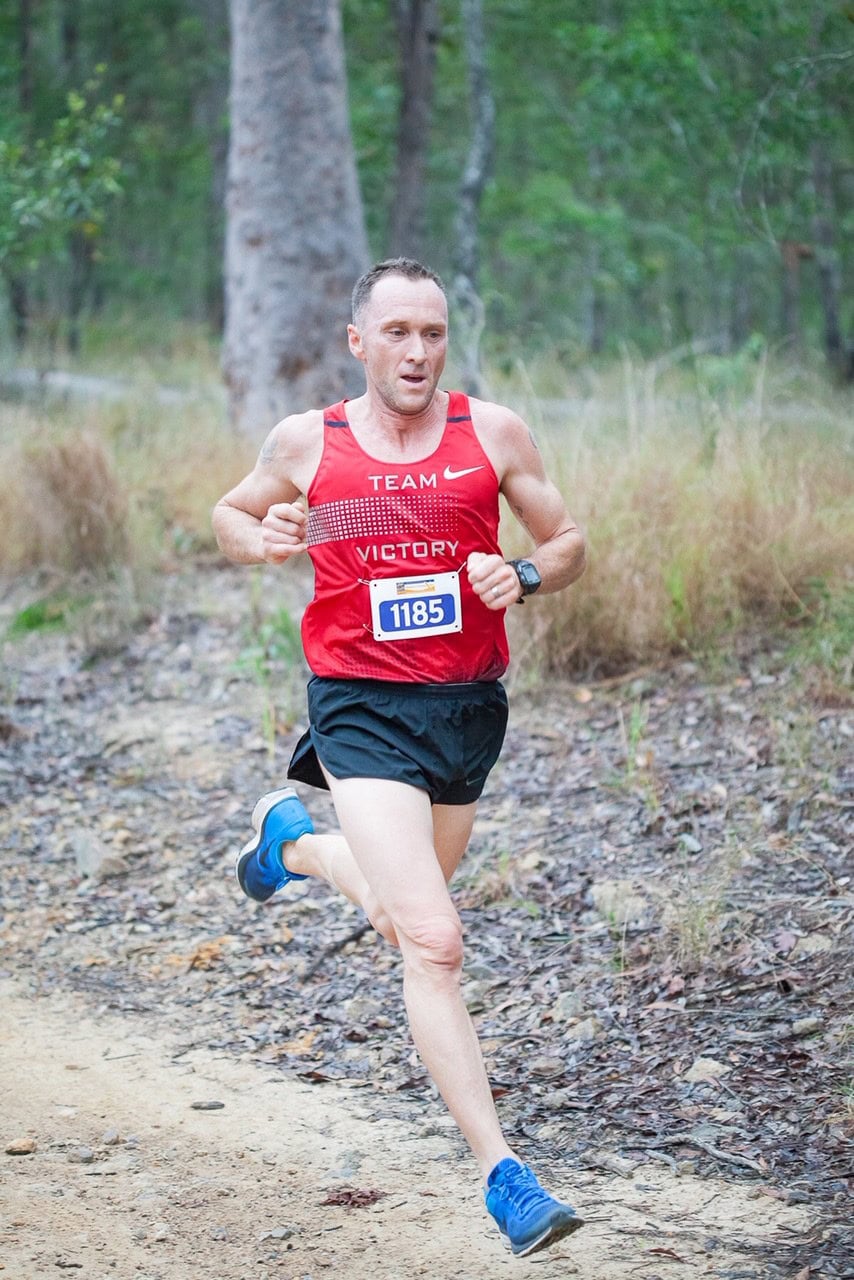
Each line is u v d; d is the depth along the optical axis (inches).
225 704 431.5
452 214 1574.8
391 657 188.1
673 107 812.0
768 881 285.3
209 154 1598.2
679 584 395.5
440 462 188.4
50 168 740.0
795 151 703.7
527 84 1369.3
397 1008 269.3
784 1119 213.9
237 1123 231.9
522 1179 167.0
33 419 609.3
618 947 274.8
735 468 427.2
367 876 182.7
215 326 1482.5
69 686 459.5
